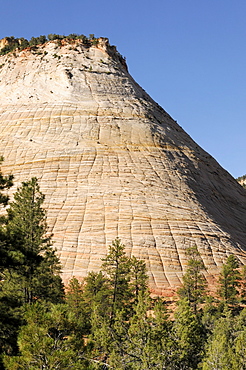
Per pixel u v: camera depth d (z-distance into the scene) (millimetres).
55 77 87000
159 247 52844
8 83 89312
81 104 79625
